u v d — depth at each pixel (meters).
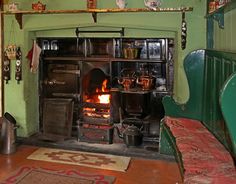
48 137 3.93
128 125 3.80
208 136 2.44
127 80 3.66
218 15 2.68
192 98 3.05
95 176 2.93
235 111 1.46
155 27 3.49
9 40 3.88
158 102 3.74
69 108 3.86
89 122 3.85
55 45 3.99
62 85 3.98
